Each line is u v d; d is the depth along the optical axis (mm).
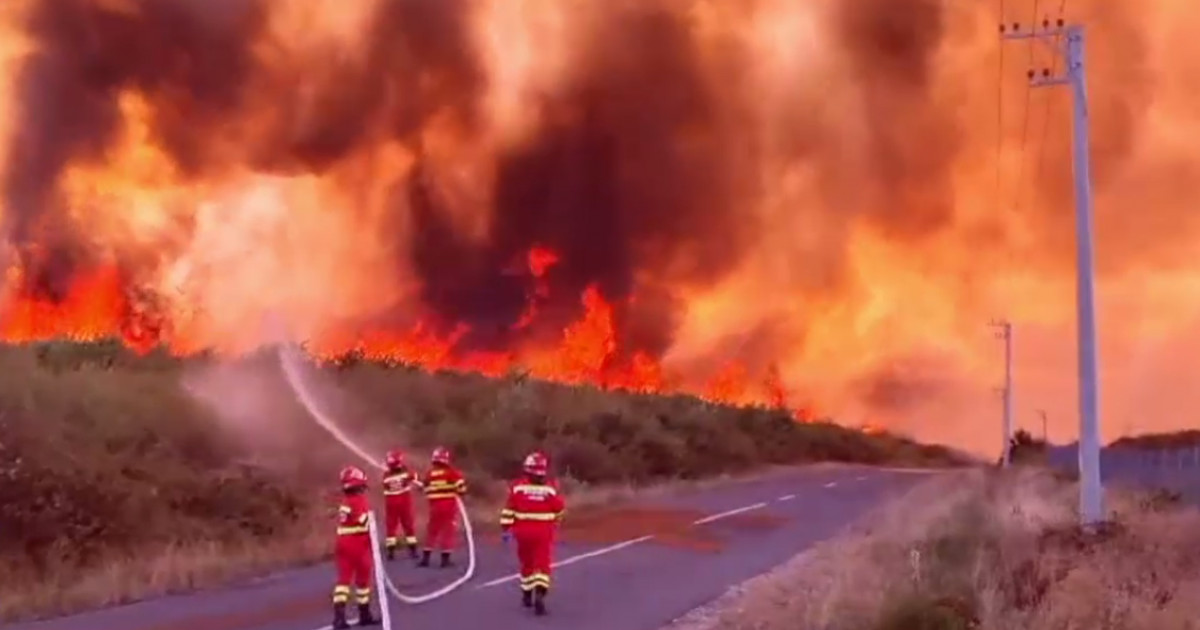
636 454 36781
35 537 14805
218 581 14617
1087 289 20359
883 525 21109
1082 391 20156
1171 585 12320
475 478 26344
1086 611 11086
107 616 12016
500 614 12336
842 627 11062
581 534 20688
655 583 14961
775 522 23703
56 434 17500
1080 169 20609
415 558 16781
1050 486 32219
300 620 11805
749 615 12602
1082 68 20578
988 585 11797
